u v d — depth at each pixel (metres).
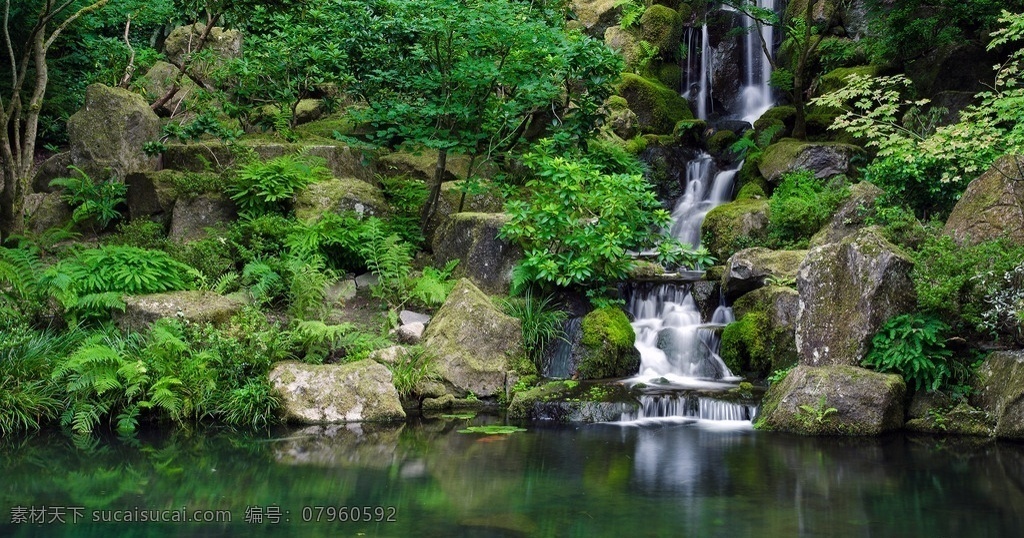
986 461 8.38
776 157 16.19
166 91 18.97
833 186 14.67
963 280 9.89
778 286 11.87
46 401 9.92
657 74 21.33
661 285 12.88
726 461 8.38
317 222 13.70
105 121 15.55
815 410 9.69
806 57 16.94
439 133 14.49
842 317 10.25
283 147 15.46
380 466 8.20
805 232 13.86
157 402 10.12
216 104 17.92
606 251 12.38
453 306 11.87
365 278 13.53
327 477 7.79
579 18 22.81
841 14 20.12
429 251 14.73
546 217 12.65
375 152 16.30
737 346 11.71
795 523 6.41
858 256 10.23
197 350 10.67
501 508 6.80
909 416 9.95
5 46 19.73
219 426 10.09
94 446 9.02
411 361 11.41
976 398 9.83
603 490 7.34
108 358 9.87
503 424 10.27
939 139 11.80
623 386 11.16
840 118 13.35
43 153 20.02
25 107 19.97
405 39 14.85
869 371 9.85
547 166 13.27
